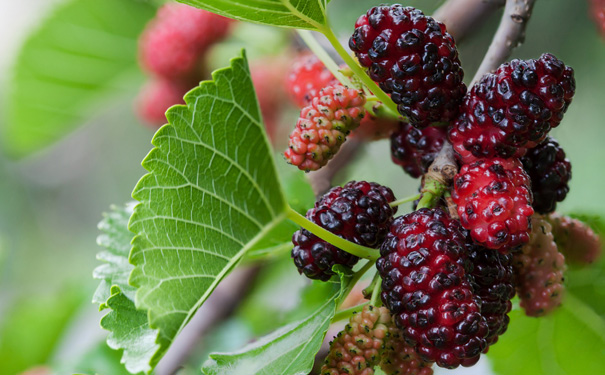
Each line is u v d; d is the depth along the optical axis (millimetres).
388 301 269
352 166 375
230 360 285
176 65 472
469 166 271
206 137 269
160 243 264
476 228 267
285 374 271
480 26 331
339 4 426
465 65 384
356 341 271
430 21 272
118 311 284
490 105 269
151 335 280
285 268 442
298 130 278
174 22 474
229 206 270
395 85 272
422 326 264
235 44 475
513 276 290
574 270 324
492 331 276
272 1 275
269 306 444
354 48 275
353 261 281
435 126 282
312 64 319
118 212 324
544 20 468
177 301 262
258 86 467
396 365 277
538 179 287
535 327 337
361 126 298
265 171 268
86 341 459
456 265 265
